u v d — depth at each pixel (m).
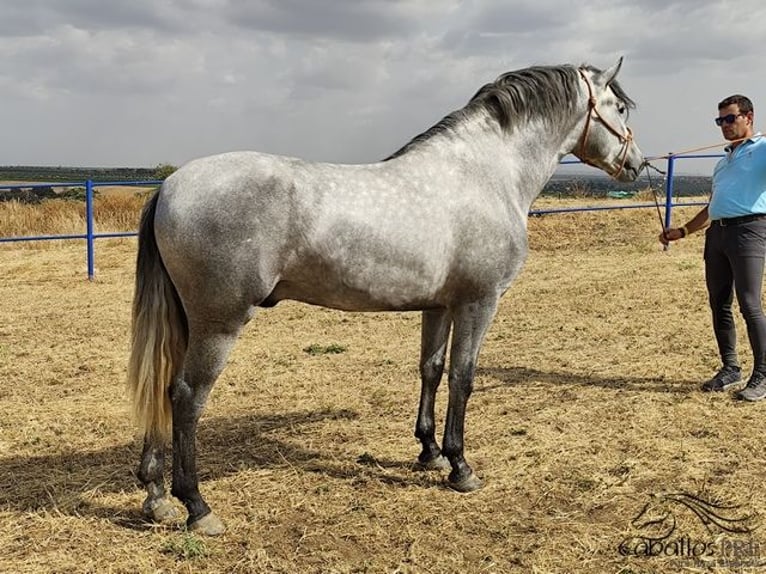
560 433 4.56
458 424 3.73
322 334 7.75
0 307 9.23
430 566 3.02
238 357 6.79
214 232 3.01
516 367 6.20
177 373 3.26
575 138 4.18
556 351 6.71
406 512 3.52
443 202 3.44
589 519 3.43
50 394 5.65
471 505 3.60
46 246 14.27
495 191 3.65
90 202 10.91
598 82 4.24
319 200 3.16
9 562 3.04
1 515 3.49
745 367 5.91
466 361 3.67
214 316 3.09
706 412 4.84
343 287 3.30
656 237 13.60
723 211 5.04
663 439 4.39
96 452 4.40
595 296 9.12
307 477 3.95
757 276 5.02
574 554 3.10
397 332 7.80
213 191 3.04
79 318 8.56
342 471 4.05
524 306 8.77
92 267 11.08
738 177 4.98
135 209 16.78
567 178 17.00
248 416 5.07
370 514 3.50
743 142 5.02
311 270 3.23
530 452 4.24
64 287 10.53
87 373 6.27
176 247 3.04
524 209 3.93
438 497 3.70
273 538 3.28
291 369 6.33
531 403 5.20
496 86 3.88
